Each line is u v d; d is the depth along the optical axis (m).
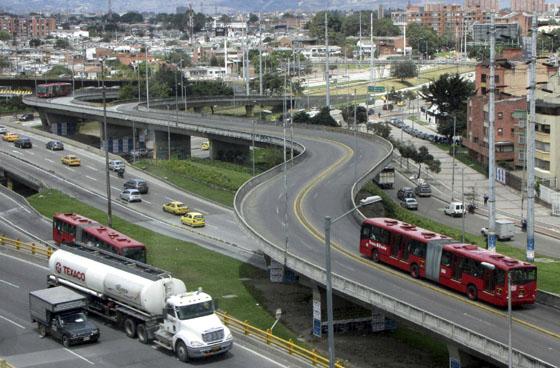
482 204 141.12
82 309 63.28
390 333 68.19
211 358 59.16
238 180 138.88
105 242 80.44
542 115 148.75
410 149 164.25
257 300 76.38
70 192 128.75
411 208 135.62
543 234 120.19
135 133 192.88
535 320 57.69
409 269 68.56
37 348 61.31
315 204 95.12
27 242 96.25
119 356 59.34
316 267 65.00
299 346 64.25
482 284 61.12
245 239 101.88
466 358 53.66
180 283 62.06
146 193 129.88
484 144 172.50
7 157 157.00
